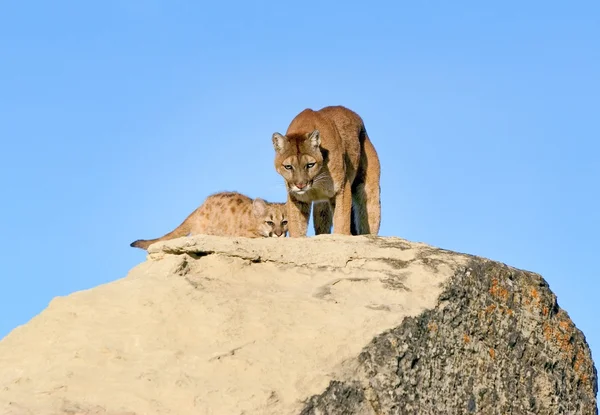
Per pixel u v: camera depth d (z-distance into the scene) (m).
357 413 11.74
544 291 14.98
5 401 11.29
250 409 11.04
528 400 14.11
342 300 13.27
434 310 13.32
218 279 13.85
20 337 12.75
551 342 14.77
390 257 14.61
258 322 12.54
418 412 12.48
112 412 10.96
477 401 13.46
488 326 14.05
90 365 11.85
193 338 12.32
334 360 12.02
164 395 11.23
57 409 11.00
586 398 15.21
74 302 13.13
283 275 14.28
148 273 14.11
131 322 12.62
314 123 19.59
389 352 12.35
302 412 11.20
